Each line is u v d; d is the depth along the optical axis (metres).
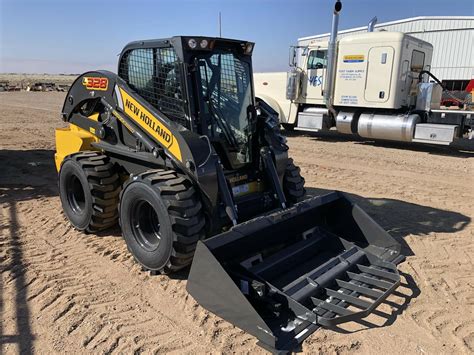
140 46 4.50
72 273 4.18
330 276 3.79
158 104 4.49
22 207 6.11
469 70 16.86
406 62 11.31
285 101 13.66
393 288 3.64
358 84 11.78
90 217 4.95
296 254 4.14
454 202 6.79
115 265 4.36
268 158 4.65
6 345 3.10
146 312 3.54
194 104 4.18
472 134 11.05
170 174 4.07
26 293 3.79
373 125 11.80
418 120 11.38
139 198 4.08
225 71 4.48
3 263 4.34
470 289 4.01
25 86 44.12
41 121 15.80
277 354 2.98
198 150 3.90
